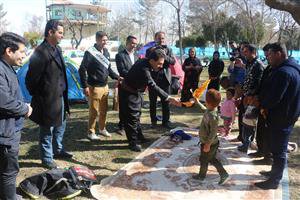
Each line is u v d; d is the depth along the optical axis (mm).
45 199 4188
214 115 4379
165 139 6418
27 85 4832
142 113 8602
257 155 5633
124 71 6289
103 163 5383
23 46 3568
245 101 5660
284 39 22844
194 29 35438
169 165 5250
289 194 4414
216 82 8781
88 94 6117
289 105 4203
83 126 7383
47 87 4812
